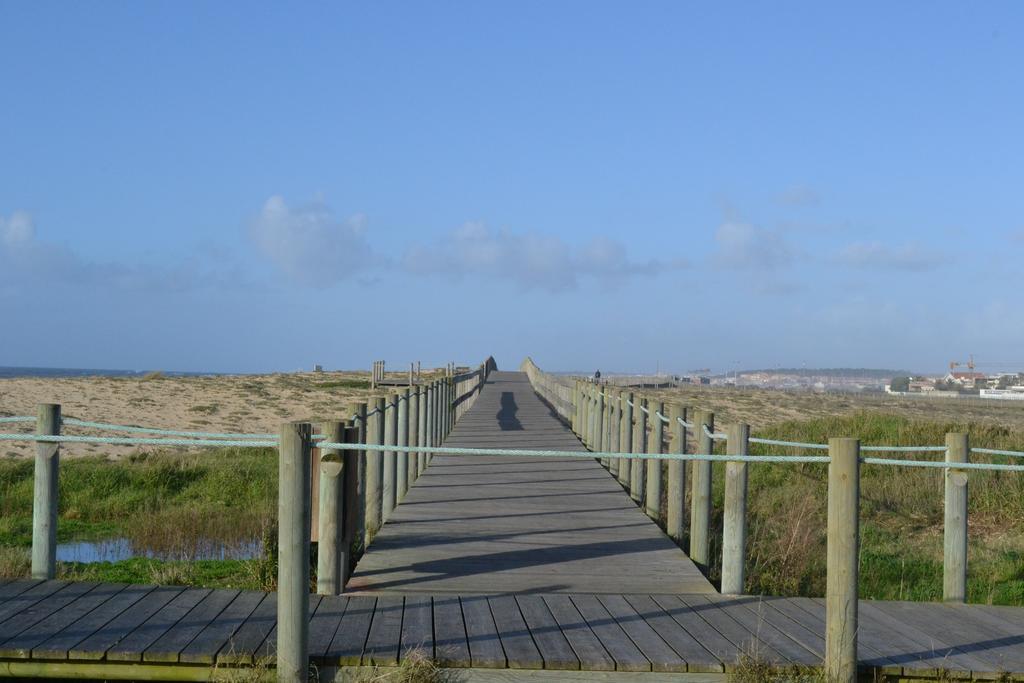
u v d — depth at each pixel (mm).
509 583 8164
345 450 8055
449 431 22188
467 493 13125
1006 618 7367
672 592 7965
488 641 6281
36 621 6477
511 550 9461
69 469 20188
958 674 6016
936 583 11195
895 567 11969
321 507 7691
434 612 7008
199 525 15992
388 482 11781
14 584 7441
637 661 5910
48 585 7434
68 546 14555
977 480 15758
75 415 32812
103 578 11484
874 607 7668
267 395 42312
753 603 7531
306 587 5742
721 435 8523
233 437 7840
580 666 5867
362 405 10203
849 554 5898
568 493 13188
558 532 10414
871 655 6305
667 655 6051
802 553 11016
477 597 7508
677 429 10641
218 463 22188
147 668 5879
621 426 15648
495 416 27312
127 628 6352
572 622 6828
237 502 18453
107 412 34219
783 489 16578
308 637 5883
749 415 38906
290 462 5727
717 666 5883
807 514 13148
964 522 7871
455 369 51688
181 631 6312
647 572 8633
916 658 6258
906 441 20000
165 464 20859
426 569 8625
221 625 6469
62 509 17422
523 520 11102
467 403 30484
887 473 17453
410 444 14977
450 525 10734
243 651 5902
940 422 22562
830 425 22281
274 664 5852
